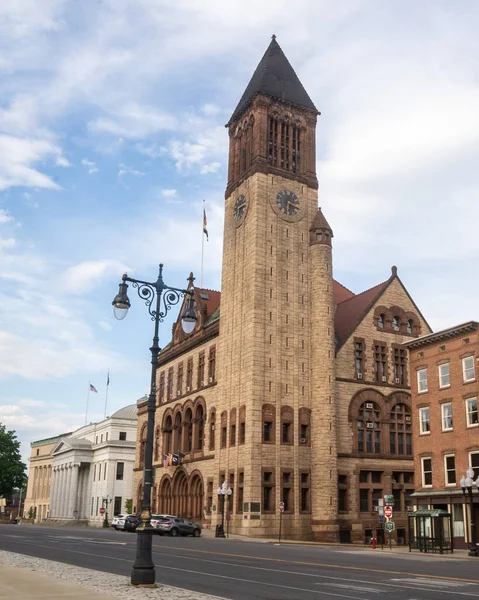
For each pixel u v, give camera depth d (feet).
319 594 65.05
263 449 222.89
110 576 75.87
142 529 68.33
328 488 221.46
